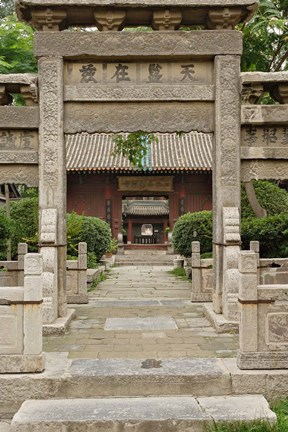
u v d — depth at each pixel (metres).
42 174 8.87
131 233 41.59
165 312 10.01
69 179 31.73
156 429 5.21
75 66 9.08
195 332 8.19
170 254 31.33
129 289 15.60
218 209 8.97
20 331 5.95
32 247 18.09
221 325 8.09
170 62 9.15
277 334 6.09
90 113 9.04
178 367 6.18
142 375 5.92
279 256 13.26
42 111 8.89
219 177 8.96
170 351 6.98
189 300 11.59
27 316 5.95
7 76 8.78
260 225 13.27
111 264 25.94
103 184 31.86
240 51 8.98
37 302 5.95
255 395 5.89
